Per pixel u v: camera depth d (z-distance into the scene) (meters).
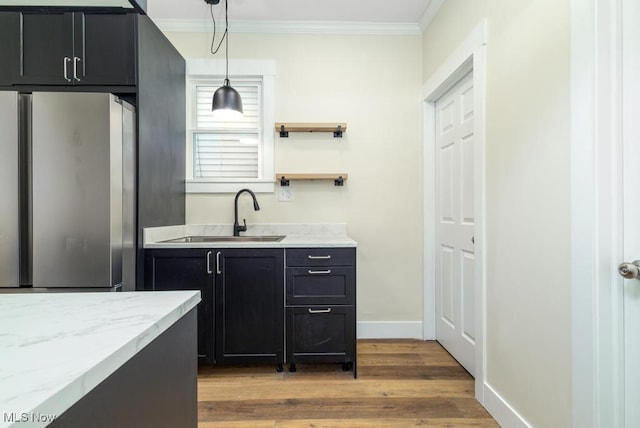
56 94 1.69
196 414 0.90
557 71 1.19
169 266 1.96
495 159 1.58
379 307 2.59
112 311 0.70
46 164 1.68
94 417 0.49
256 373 2.03
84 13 1.86
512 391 1.46
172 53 2.30
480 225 1.70
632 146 1.01
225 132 2.62
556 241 1.20
